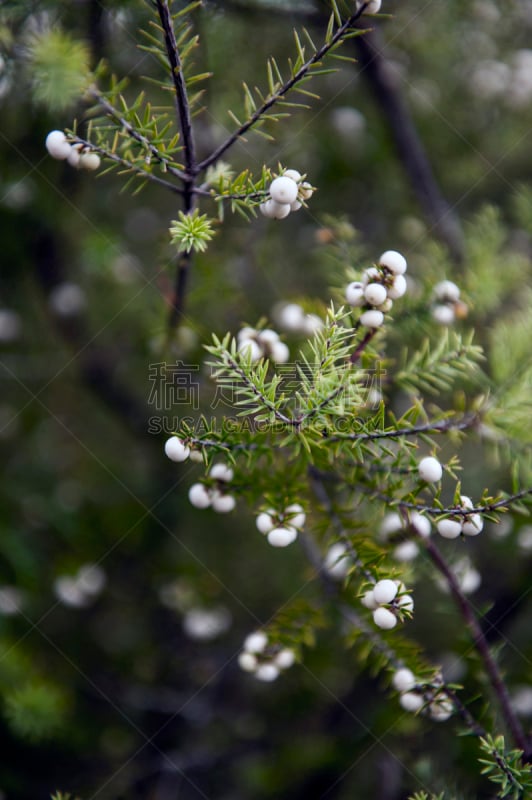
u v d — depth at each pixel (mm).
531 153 971
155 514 917
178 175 601
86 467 1050
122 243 859
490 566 827
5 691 727
